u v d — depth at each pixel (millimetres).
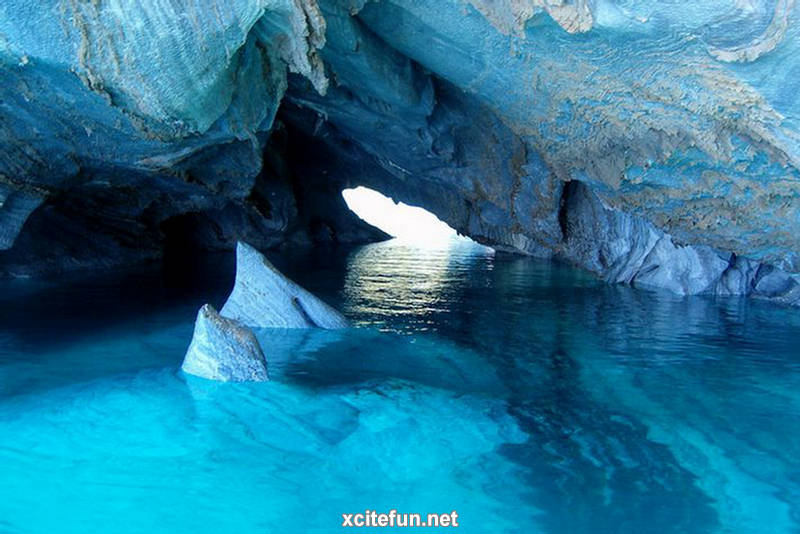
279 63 8312
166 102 7406
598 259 15820
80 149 9180
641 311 12070
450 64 8836
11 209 10336
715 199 8734
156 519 4480
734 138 7117
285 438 5867
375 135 13211
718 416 6535
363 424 6227
